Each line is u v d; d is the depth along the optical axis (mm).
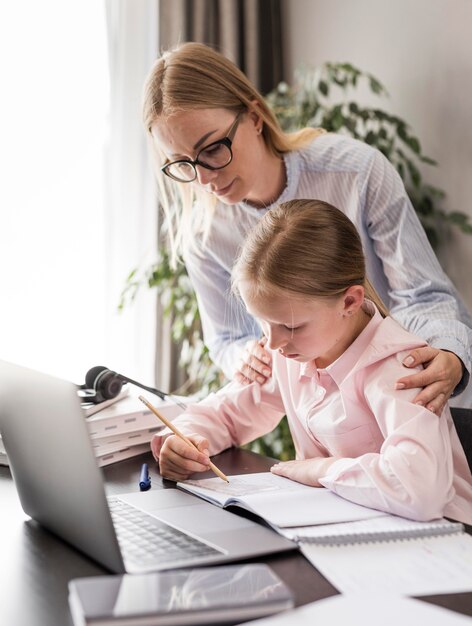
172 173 1581
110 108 2744
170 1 2773
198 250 1766
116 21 2736
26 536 1021
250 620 727
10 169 2600
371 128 2771
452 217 2502
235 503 1082
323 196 1655
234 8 2855
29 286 2652
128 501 1130
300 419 1398
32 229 2646
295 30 3035
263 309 1216
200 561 880
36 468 986
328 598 806
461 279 2590
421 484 1033
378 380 1228
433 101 2590
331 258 1213
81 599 738
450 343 1347
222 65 1479
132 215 2801
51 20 2627
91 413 1402
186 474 1258
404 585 828
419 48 2609
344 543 942
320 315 1217
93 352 2779
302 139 1659
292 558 913
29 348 2668
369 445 1281
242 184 1509
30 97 2611
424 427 1121
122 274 2801
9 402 1038
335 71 2650
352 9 2807
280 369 1439
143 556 900
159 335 2848
